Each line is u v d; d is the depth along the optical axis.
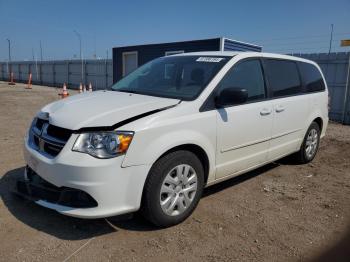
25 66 37.62
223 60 4.14
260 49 17.50
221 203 4.11
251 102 4.25
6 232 3.23
